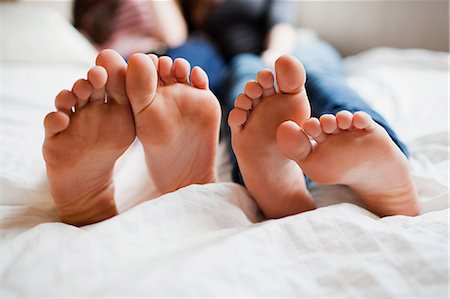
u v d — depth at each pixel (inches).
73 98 17.4
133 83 17.7
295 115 19.0
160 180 22.5
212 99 20.6
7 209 19.9
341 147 17.5
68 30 46.6
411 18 59.1
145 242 16.4
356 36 63.0
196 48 48.0
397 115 32.8
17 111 29.1
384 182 18.9
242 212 20.1
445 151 25.2
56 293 13.5
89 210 20.2
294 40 56.4
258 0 59.0
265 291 13.9
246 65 37.0
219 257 14.8
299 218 17.6
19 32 43.1
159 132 19.6
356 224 16.4
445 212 18.7
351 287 13.7
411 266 13.9
